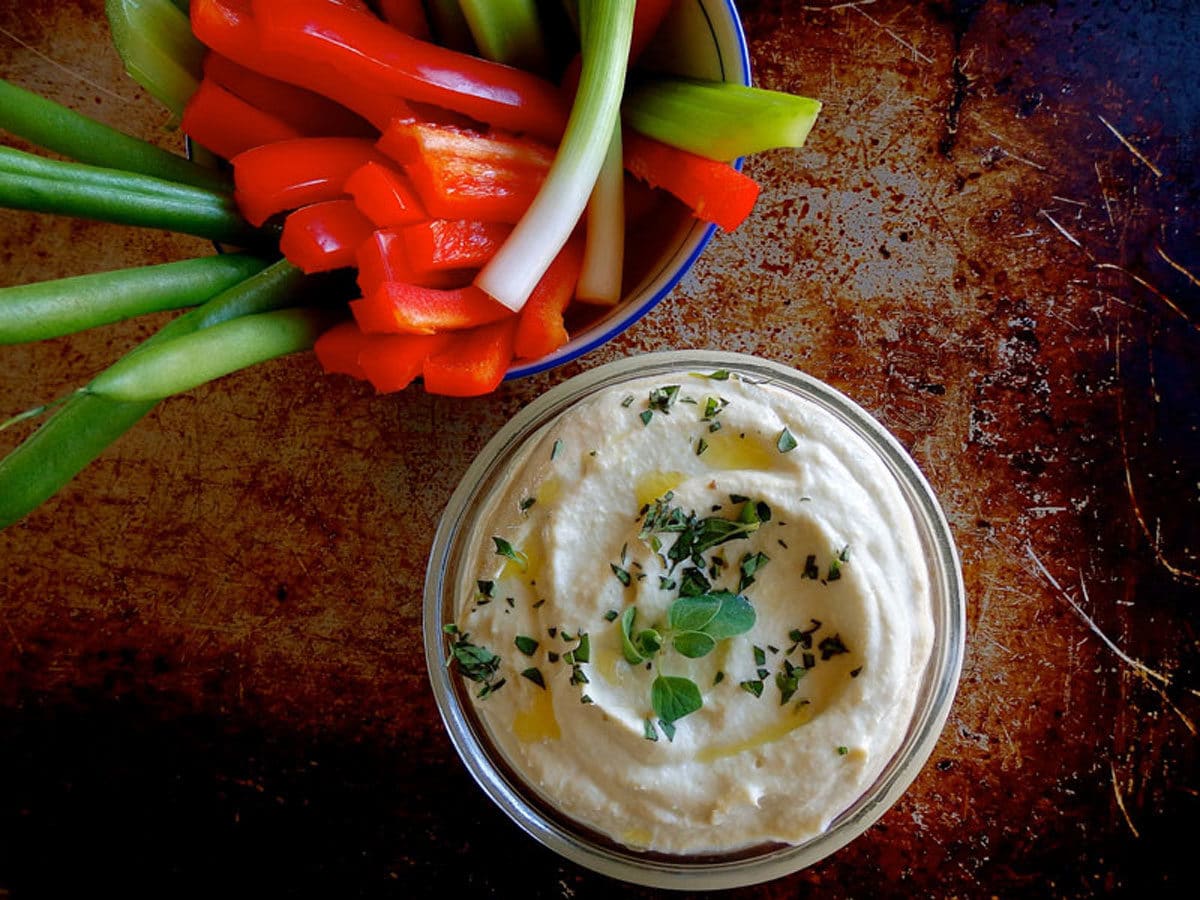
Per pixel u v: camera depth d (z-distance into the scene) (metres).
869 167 0.25
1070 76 0.25
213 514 0.26
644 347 0.26
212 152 0.22
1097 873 0.25
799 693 0.21
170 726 0.26
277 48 0.19
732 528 0.21
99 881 0.26
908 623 0.22
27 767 0.26
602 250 0.21
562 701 0.21
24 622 0.26
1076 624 0.25
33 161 0.19
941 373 0.26
